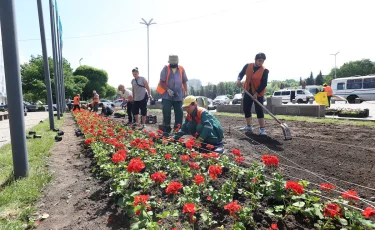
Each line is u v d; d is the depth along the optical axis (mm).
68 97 41375
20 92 3689
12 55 3623
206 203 2740
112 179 3371
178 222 2389
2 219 2562
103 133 6352
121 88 10789
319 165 4051
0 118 17000
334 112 12359
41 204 2924
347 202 2426
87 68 55406
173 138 5137
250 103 6988
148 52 29141
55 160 4730
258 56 6582
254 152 4957
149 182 3021
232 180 3252
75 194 3152
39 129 9133
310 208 2354
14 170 3686
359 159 4320
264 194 2846
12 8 3633
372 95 24016
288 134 6188
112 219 2514
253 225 2273
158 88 6645
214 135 4754
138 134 6242
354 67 71125
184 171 3369
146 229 2076
